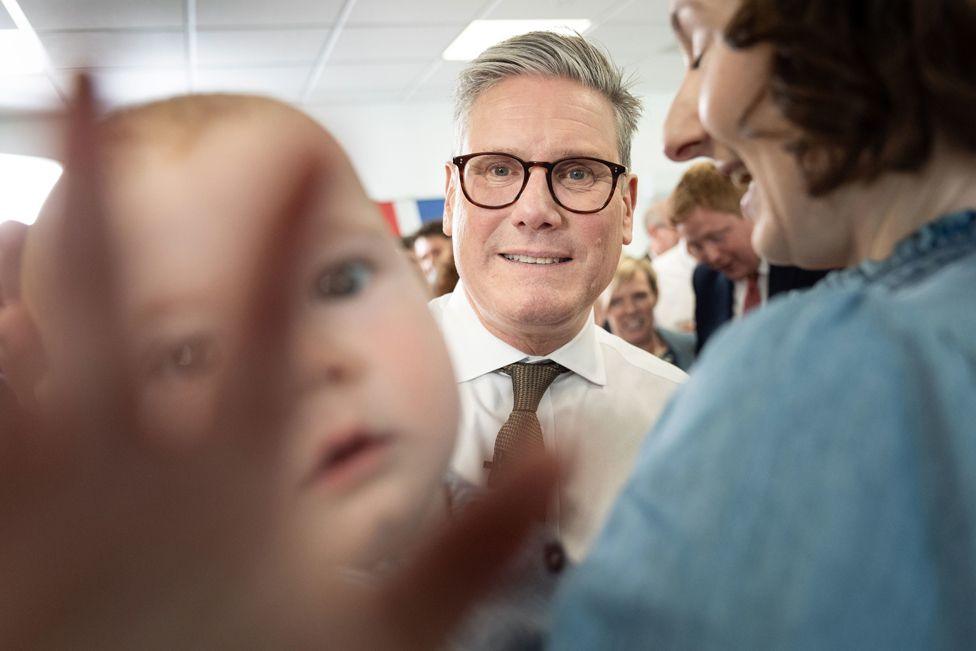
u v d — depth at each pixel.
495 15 3.93
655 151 6.00
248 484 0.13
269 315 0.14
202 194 0.13
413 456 0.17
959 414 0.28
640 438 0.93
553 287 0.92
